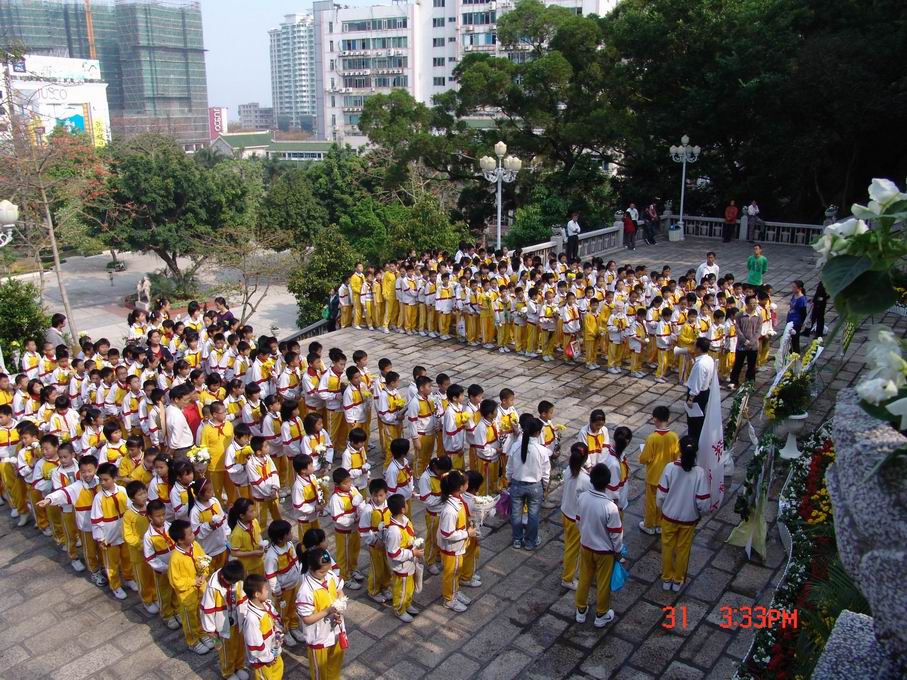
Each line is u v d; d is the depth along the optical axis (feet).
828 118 83.51
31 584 27.35
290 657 22.86
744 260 73.72
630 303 44.88
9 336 57.77
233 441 28.81
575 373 45.39
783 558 26.53
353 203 136.46
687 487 23.72
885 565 8.50
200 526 24.31
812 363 35.81
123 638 24.04
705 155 93.56
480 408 29.99
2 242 44.93
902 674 9.02
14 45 87.51
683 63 90.12
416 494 28.73
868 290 9.02
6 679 22.16
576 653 22.27
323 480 26.45
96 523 25.26
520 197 98.22
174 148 141.08
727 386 42.32
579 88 90.33
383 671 21.77
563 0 214.48
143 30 341.00
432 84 259.19
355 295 54.75
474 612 24.36
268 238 116.57
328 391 34.99
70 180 114.11
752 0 85.30
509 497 28.27
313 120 581.94
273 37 605.31
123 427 36.06
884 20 81.25
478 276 50.31
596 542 22.47
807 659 17.54
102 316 125.49
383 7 254.88
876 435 8.92
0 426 31.68
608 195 98.58
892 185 8.93
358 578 26.07
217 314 48.01
